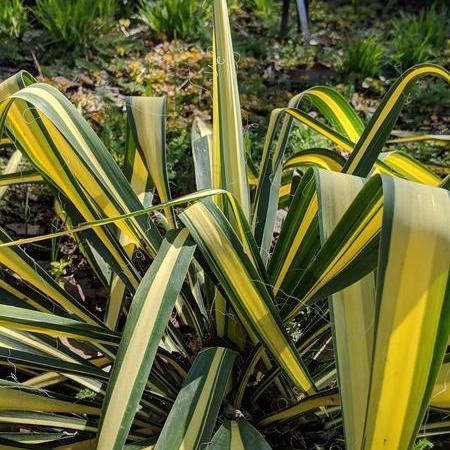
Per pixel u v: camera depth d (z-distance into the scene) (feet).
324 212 2.08
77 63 6.45
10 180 3.06
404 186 1.70
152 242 2.79
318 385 2.80
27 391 2.56
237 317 2.69
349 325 2.11
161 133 2.92
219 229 2.34
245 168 2.88
